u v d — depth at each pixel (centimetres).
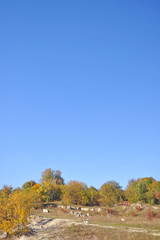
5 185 5375
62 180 7806
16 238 2623
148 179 7150
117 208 5006
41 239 2442
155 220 3669
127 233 2238
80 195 5578
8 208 2755
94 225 2773
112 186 6097
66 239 2317
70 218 3541
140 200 5488
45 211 4334
